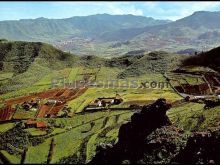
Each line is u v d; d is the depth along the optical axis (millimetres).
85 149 137500
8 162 127750
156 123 123000
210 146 105062
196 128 146750
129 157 111812
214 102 187750
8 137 164875
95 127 176875
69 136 161250
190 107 195625
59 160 126812
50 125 186500
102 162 115125
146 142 115062
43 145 147625
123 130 124812
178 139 114688
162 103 125625
